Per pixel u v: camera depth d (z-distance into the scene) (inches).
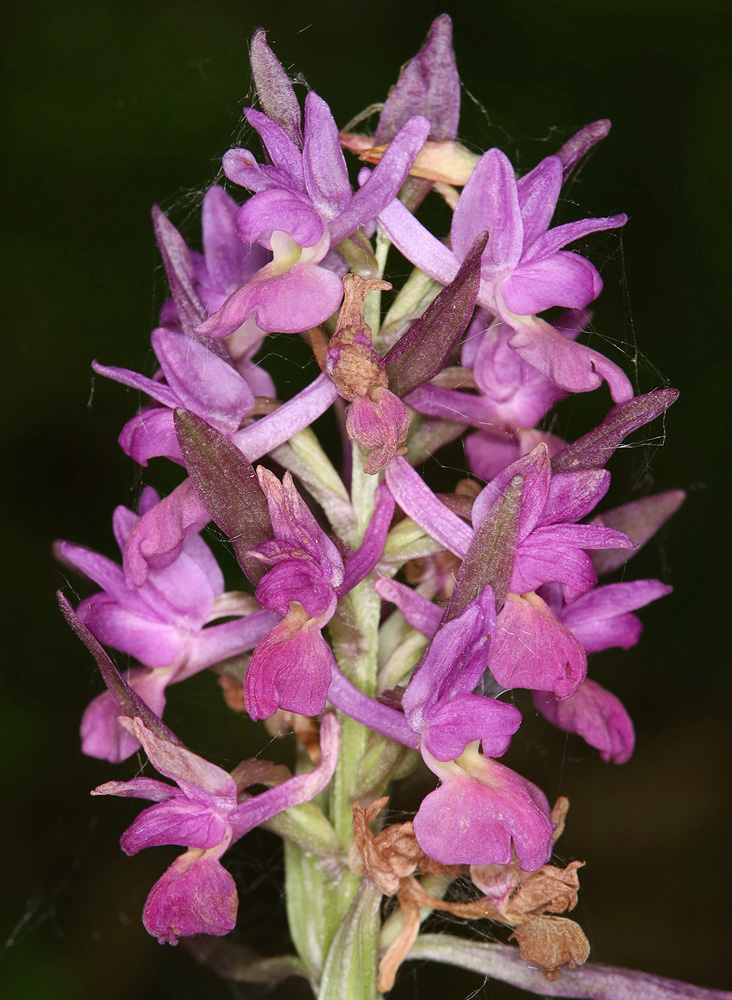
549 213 7.9
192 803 7.8
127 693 7.8
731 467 13.2
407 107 8.3
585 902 12.2
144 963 12.2
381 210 7.8
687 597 13.4
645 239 13.1
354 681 8.2
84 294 13.0
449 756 7.6
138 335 13.1
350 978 8.1
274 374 11.4
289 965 9.2
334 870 8.3
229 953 9.3
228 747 11.9
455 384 8.5
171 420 8.0
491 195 7.8
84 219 13.1
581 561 7.8
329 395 8.0
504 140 13.7
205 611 8.4
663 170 13.3
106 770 12.6
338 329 7.6
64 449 12.8
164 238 8.2
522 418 8.4
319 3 13.3
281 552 7.6
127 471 12.8
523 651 7.7
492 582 7.7
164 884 7.8
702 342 13.0
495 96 13.7
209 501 7.7
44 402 12.8
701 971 12.0
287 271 7.7
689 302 13.0
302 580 7.6
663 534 13.4
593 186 13.2
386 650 8.4
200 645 8.4
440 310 7.6
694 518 13.3
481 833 7.5
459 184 8.2
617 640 8.7
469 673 7.7
